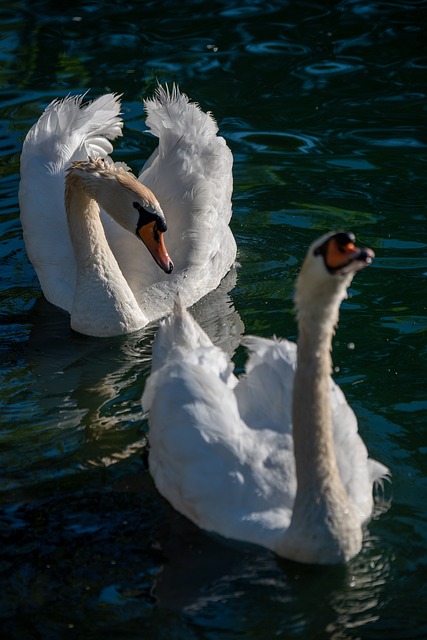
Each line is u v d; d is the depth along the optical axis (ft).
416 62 71.46
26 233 51.65
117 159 61.26
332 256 26.91
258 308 47.91
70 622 29.25
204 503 33.01
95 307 46.96
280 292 49.24
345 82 69.10
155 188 51.57
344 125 64.03
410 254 51.03
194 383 34.55
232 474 32.99
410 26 76.74
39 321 48.52
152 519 33.83
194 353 36.27
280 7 80.64
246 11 80.02
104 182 47.44
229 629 28.94
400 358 42.52
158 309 48.88
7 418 39.86
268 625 29.09
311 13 79.30
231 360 43.62
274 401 35.29
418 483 35.06
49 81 69.56
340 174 58.95
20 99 67.26
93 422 39.55
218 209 51.57
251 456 33.37
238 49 73.77
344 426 34.24
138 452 37.60
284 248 52.85
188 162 51.65
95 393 41.75
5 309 49.57
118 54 73.26
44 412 40.32
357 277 49.21
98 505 34.58
